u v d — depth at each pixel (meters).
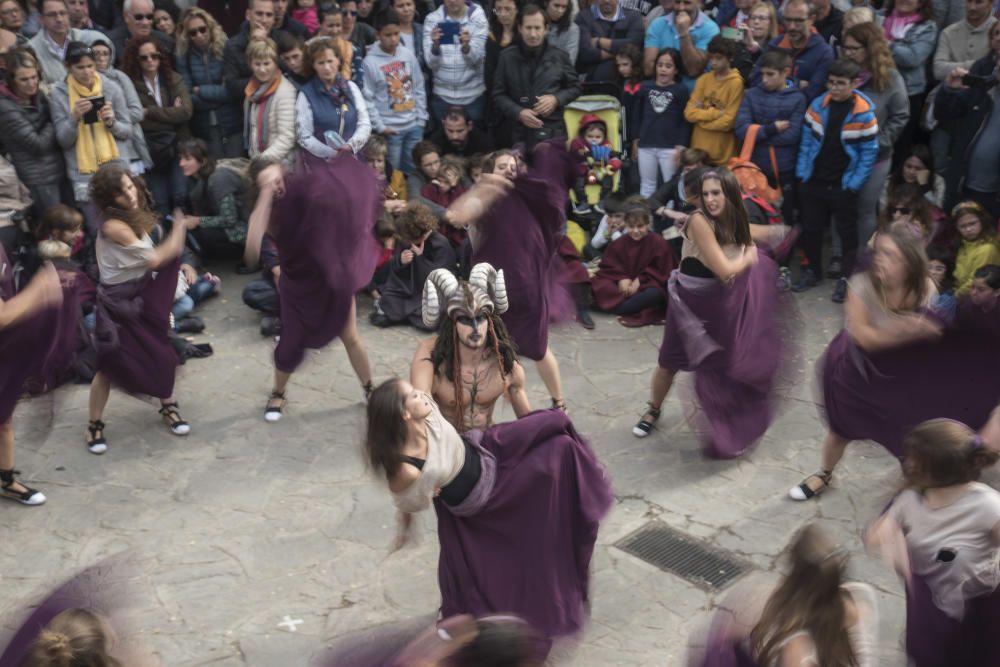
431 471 4.21
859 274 5.21
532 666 3.01
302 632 4.95
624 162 9.13
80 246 7.89
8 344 5.59
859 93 8.09
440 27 9.25
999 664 4.09
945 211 8.38
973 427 5.11
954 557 3.95
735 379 6.10
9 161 8.07
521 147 7.17
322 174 6.26
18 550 5.55
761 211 8.27
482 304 4.76
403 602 5.15
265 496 6.01
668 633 4.94
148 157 8.58
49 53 8.55
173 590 5.23
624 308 8.10
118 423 6.74
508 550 4.49
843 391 5.50
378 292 8.48
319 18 9.15
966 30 8.70
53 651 3.02
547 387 6.48
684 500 5.95
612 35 9.45
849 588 3.34
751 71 8.77
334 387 7.20
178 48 8.89
